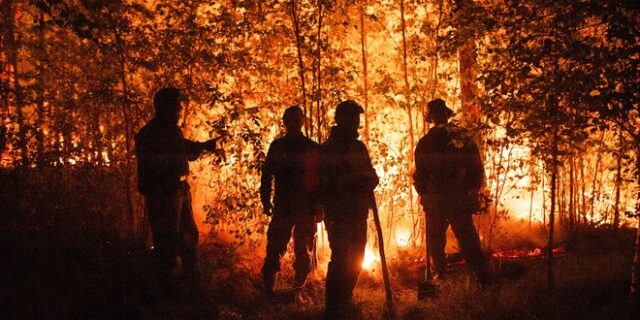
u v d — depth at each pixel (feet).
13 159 22.06
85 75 22.11
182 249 18.43
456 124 16.93
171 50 20.20
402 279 20.74
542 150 16.83
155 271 17.93
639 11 13.47
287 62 21.59
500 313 15.79
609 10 13.66
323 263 22.20
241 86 22.16
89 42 21.26
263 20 21.06
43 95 22.72
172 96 17.28
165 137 17.12
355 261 16.57
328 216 16.49
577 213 26.53
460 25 16.25
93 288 16.72
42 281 16.63
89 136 23.13
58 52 22.17
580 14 14.38
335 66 21.71
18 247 18.33
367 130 22.53
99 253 18.62
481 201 18.89
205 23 21.62
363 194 16.58
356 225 16.44
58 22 17.69
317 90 20.31
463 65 20.70
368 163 16.81
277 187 18.58
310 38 20.44
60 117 22.71
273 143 18.43
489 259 19.93
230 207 20.97
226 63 20.72
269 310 17.48
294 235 18.79
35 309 15.14
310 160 18.10
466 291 17.54
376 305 17.67
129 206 20.68
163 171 17.10
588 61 14.60
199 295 17.66
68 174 22.25
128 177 20.83
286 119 18.37
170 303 16.89
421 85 22.66
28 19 23.67
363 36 23.11
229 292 18.45
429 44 22.11
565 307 15.84
